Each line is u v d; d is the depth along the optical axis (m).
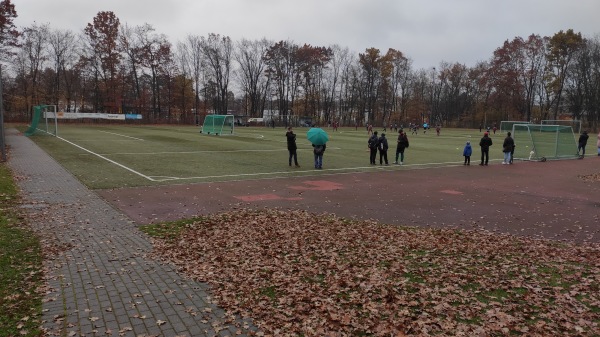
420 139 51.84
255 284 6.84
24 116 70.38
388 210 13.07
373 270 7.46
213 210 12.55
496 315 5.71
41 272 7.23
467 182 18.98
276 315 5.75
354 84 103.31
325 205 13.62
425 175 20.89
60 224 10.38
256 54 98.00
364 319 5.64
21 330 5.30
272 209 12.77
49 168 20.27
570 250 8.91
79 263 7.72
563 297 6.31
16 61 72.31
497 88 91.81
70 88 81.19
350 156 28.91
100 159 24.23
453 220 11.92
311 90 101.62
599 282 6.94
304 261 7.94
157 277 7.13
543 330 5.33
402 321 5.55
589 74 84.81
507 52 89.88
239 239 9.35
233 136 47.50
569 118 90.75
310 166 23.16
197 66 92.88
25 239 9.04
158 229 10.19
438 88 109.12
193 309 5.95
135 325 5.47
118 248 8.66
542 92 90.75
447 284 6.84
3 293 6.37
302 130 70.62
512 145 27.31
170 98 88.94
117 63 80.19
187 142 37.41
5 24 59.31
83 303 6.09
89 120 70.69
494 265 7.81
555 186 18.31
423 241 9.42
